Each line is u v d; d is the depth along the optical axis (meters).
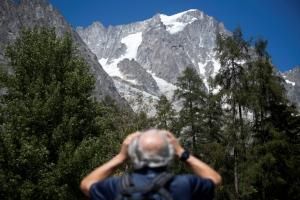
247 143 33.59
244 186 31.22
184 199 2.76
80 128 19.66
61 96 19.08
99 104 20.55
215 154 32.69
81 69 20.19
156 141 2.90
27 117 18.36
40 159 17.36
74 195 17.95
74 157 17.64
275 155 32.75
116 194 2.80
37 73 19.66
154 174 2.84
